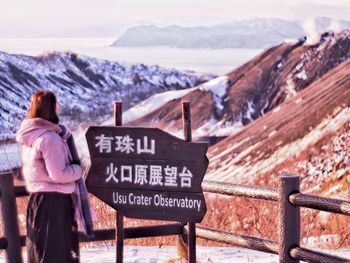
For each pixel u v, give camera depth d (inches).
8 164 416.5
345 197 732.0
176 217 279.3
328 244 386.0
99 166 286.4
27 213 265.6
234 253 351.3
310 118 1325.0
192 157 275.6
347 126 1221.1
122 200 285.0
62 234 262.1
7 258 292.5
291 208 269.7
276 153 1261.1
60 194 261.4
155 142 279.4
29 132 257.3
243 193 281.0
